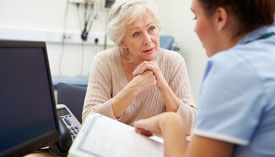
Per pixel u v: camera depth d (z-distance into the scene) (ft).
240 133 1.48
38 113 2.45
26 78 2.33
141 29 3.71
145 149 2.49
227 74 1.55
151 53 3.95
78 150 2.44
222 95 1.54
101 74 4.16
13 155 2.20
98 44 10.44
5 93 2.14
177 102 3.83
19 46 2.23
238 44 1.82
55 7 9.61
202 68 8.29
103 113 3.56
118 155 2.41
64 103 4.94
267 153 1.57
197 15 1.97
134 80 3.71
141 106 4.27
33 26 9.53
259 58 1.60
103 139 2.55
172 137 2.02
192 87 9.03
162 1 10.78
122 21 3.71
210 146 1.56
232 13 1.77
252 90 1.50
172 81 4.35
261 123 1.58
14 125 2.22
